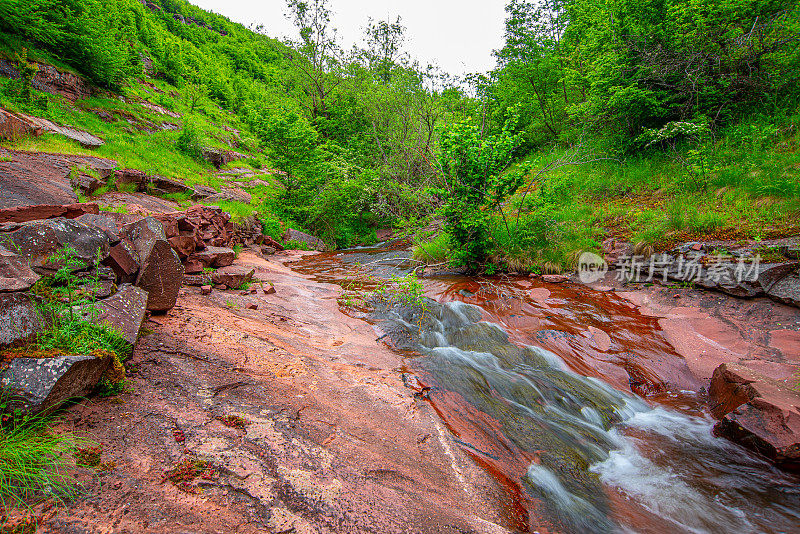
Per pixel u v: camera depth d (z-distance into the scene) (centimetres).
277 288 710
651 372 505
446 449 325
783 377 430
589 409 432
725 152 877
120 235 391
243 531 192
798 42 901
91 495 192
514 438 368
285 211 1775
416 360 501
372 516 224
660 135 955
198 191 1488
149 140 1941
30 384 226
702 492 326
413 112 1902
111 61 2112
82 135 1450
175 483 212
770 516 303
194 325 420
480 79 1767
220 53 6750
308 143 1752
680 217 741
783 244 577
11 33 1728
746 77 947
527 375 484
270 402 315
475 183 816
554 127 1741
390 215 1719
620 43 1068
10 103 1282
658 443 388
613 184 1055
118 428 244
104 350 275
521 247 854
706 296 607
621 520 291
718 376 453
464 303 693
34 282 272
